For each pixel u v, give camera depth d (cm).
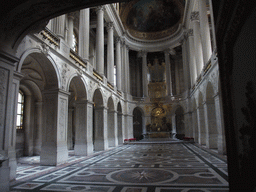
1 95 559
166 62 3041
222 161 969
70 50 1158
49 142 972
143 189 554
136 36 3120
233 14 246
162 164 930
